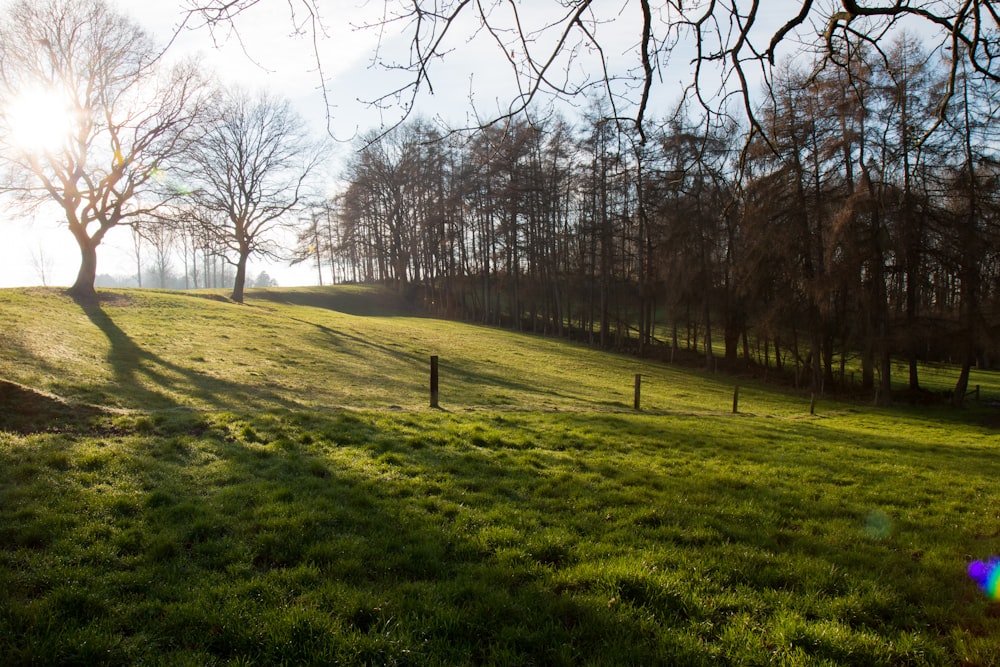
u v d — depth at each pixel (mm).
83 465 7496
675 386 33031
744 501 7926
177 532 5645
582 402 21609
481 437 11305
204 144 33719
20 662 3594
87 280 32531
